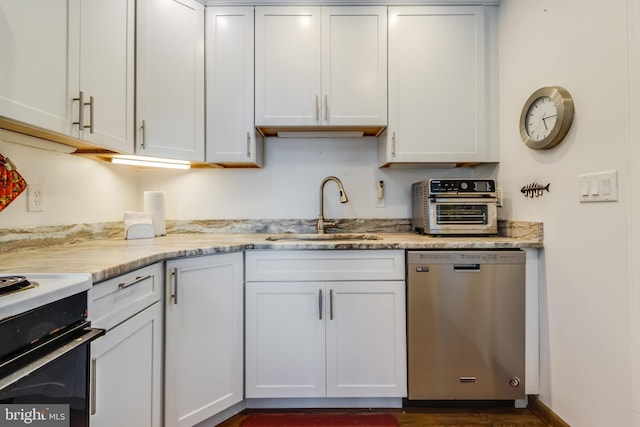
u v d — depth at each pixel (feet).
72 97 3.80
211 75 6.09
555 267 4.79
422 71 6.13
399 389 5.18
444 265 5.08
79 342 2.50
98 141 4.28
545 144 4.82
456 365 5.12
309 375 5.19
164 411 4.27
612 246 3.84
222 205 7.16
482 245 5.08
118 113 4.73
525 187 5.41
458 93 6.15
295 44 6.07
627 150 3.64
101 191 5.85
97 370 3.05
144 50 5.24
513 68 5.78
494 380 5.12
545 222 5.01
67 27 3.71
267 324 5.19
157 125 5.42
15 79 3.03
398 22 6.11
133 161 5.93
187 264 4.49
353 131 6.70
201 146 6.01
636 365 3.57
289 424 5.01
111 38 4.56
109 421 3.23
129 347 3.59
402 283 5.18
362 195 7.20
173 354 4.35
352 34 6.09
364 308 5.19
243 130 6.10
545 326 5.00
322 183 6.91
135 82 5.15
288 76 6.08
